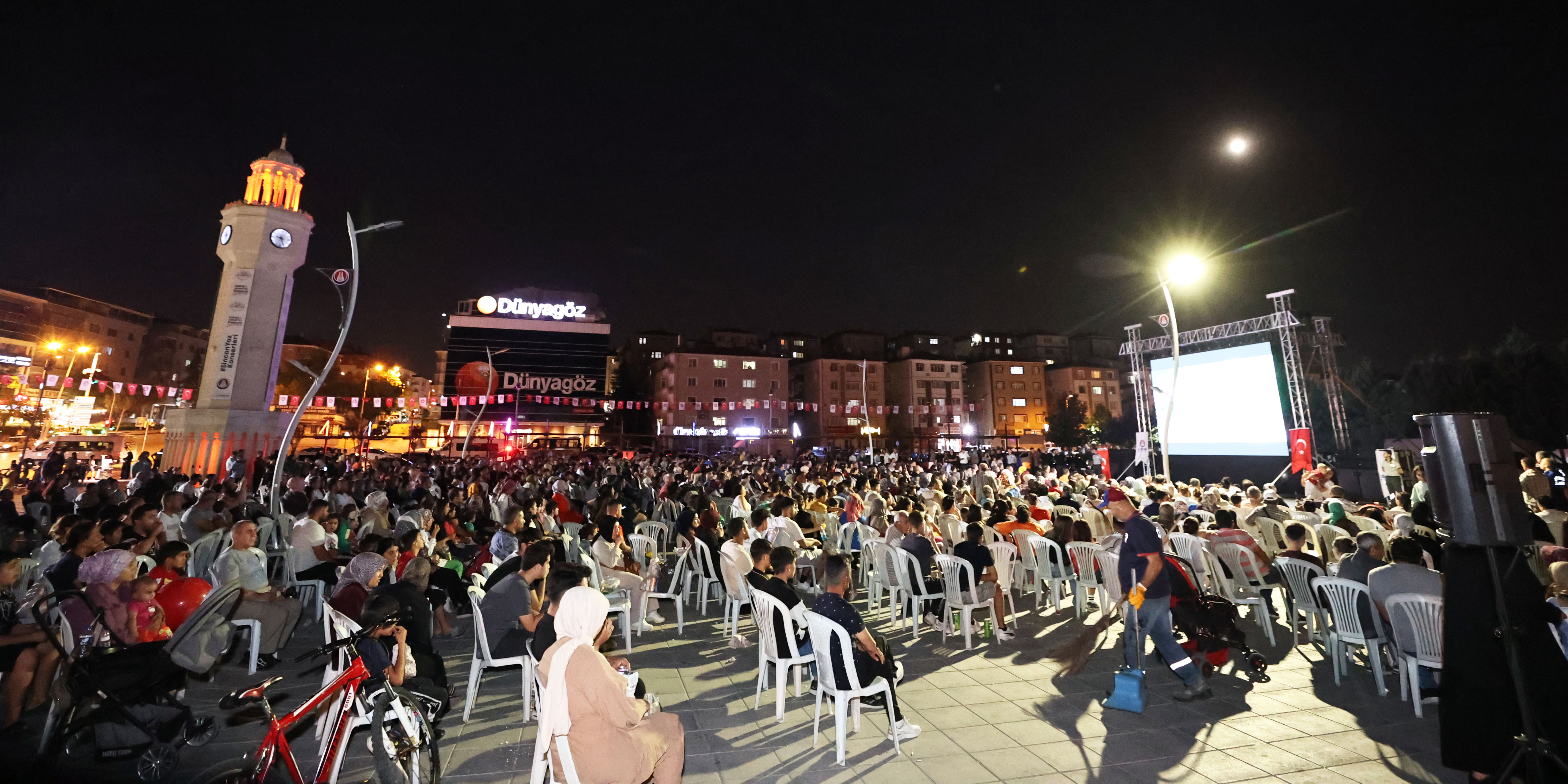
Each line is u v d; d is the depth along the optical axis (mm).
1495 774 3561
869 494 11711
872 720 5219
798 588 10406
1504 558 3621
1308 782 4137
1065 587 10094
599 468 25609
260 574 6535
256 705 3502
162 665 4375
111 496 10383
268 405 21906
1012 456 35969
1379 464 19250
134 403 61125
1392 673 6121
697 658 6984
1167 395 16641
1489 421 3762
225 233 22078
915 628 7688
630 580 7977
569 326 67375
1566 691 3471
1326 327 33219
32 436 36344
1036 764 4434
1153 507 11578
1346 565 6223
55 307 62438
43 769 3941
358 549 7316
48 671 4852
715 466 30797
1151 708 5418
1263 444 23266
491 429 55188
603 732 3312
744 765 4477
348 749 4570
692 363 68562
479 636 5340
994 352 85625
